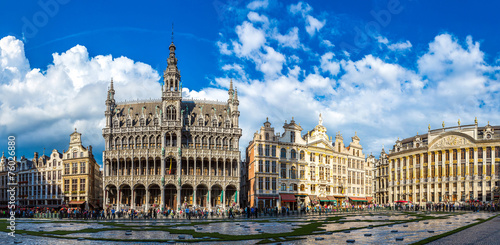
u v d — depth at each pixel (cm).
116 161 10281
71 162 11475
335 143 12444
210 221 6112
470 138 11925
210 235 3881
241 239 3538
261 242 3312
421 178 13188
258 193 10388
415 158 13538
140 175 9850
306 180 11269
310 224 5053
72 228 4831
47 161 12000
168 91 10225
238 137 10662
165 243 3350
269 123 10844
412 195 13525
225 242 3369
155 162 9944
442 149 12594
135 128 10238
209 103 11069
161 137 10062
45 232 4272
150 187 9956
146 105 10844
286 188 10875
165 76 10394
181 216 7894
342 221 5528
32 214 8044
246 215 7962
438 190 12612
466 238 3384
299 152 11312
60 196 11581
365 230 4181
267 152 10700
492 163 11438
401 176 14138
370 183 13488
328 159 12012
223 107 11069
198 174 10206
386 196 14988
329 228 4412
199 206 10081
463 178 11994
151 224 5519
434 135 12925
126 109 10838
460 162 12138
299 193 11038
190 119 10506
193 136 10300
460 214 7544
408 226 4616
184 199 10062
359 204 12694
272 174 10656
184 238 3672
